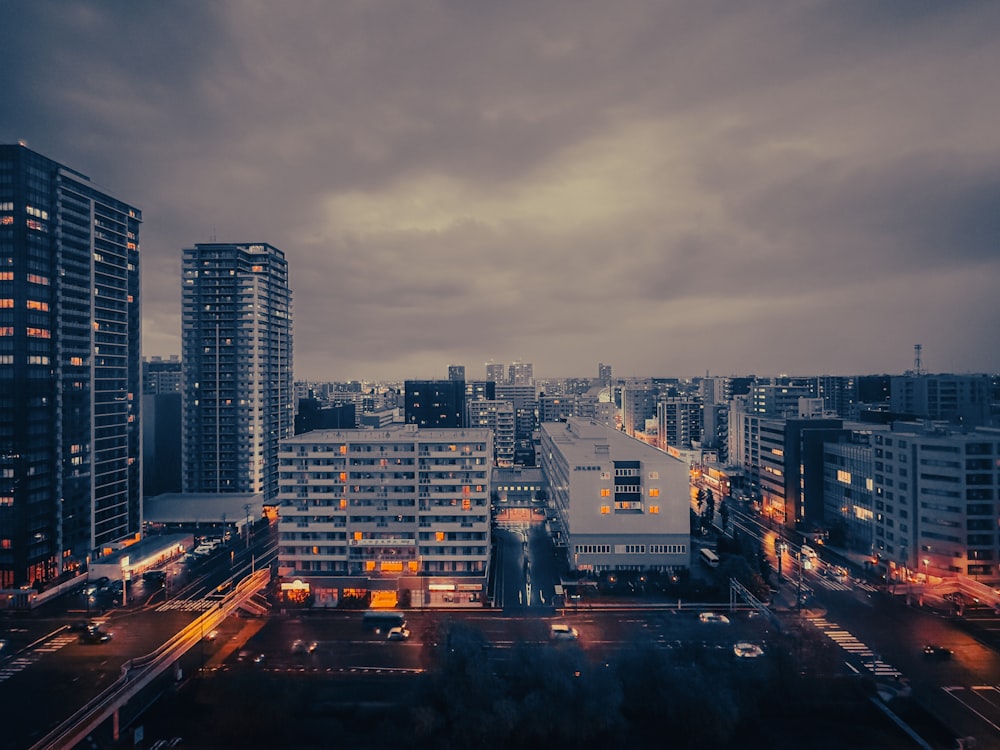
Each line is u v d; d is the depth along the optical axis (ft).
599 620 340.18
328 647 307.99
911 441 403.34
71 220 435.94
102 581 421.18
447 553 386.52
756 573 381.40
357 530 390.83
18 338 393.50
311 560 391.65
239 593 353.10
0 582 385.50
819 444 524.52
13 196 397.19
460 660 245.24
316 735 233.35
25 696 258.37
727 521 568.00
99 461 457.27
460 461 389.19
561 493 492.95
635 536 412.36
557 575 422.82
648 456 450.30
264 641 315.37
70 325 431.02
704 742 232.53
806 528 527.81
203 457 637.71
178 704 253.65
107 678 275.39
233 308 641.40
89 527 442.09
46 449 407.64
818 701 252.83
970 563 379.96
